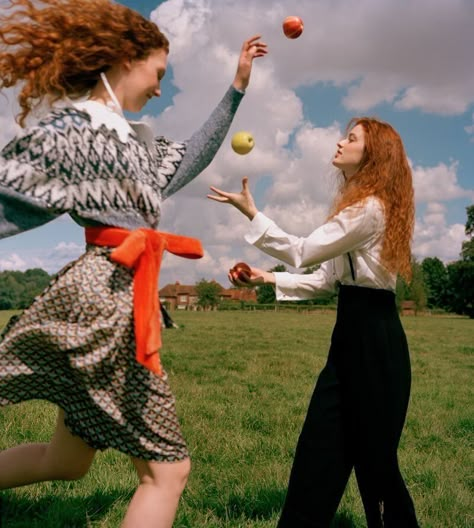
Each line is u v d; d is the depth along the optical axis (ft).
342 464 8.90
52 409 18.58
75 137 6.81
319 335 69.62
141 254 6.93
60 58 7.24
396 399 8.77
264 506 11.44
